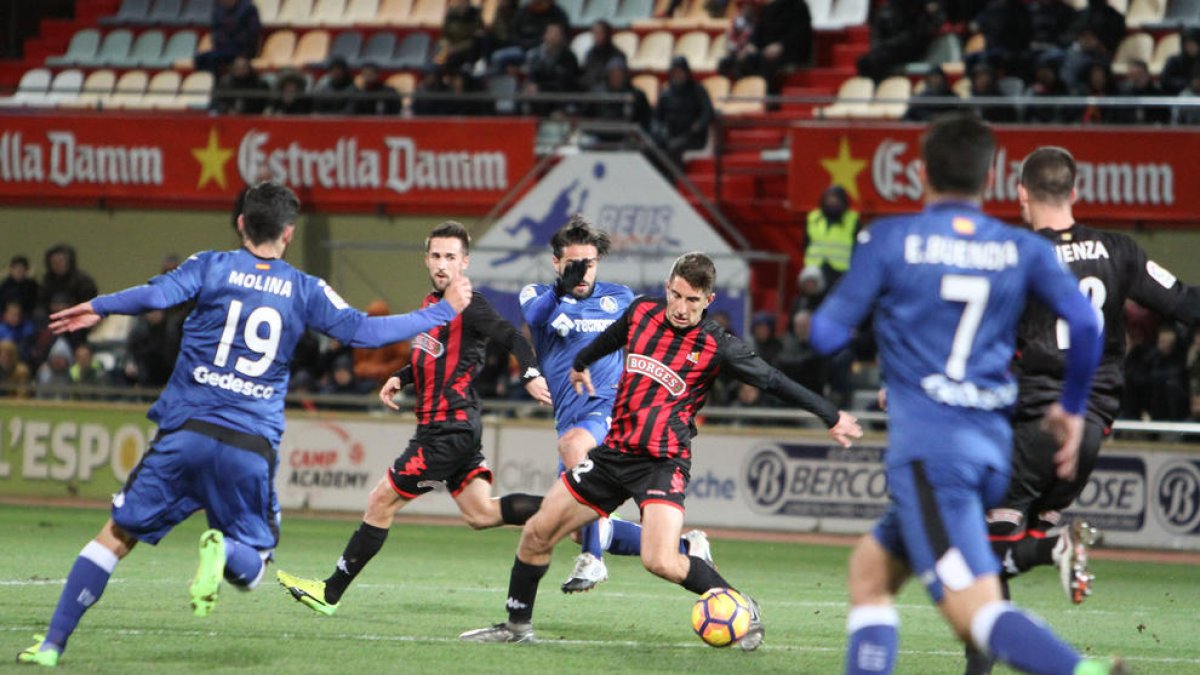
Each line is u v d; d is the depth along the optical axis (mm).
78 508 57469
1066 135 61250
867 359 58094
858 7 80938
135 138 71875
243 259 21484
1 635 24453
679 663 23781
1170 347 54125
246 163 70438
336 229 70875
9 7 94938
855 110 74500
